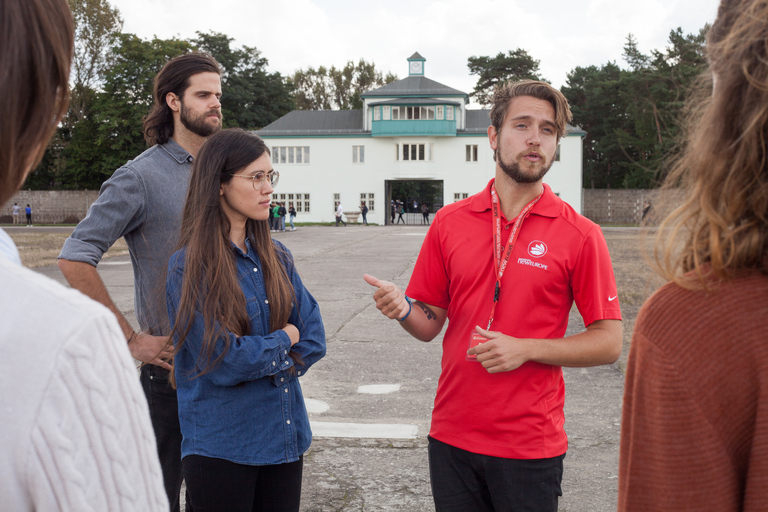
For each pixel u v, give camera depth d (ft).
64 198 154.10
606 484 11.56
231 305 6.66
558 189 135.74
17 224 145.79
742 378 2.56
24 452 2.05
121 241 68.33
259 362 6.59
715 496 2.62
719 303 2.64
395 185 217.36
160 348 8.06
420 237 84.23
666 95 142.10
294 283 7.57
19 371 2.06
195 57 8.89
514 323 6.84
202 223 6.89
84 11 152.66
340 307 30.14
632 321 25.48
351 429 14.37
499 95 7.32
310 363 7.32
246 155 6.98
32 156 2.42
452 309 7.32
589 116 185.78
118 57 151.53
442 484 7.00
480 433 6.72
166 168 8.73
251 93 183.83
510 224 7.07
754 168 2.61
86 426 2.12
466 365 6.87
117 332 2.32
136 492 2.30
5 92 2.24
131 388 2.34
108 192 8.25
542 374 6.72
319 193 144.15
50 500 2.11
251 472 6.84
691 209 2.92
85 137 153.48
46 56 2.34
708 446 2.61
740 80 2.65
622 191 149.79
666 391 2.71
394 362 20.27
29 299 2.15
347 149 143.02
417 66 147.33
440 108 139.03
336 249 63.72
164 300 8.46
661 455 2.73
